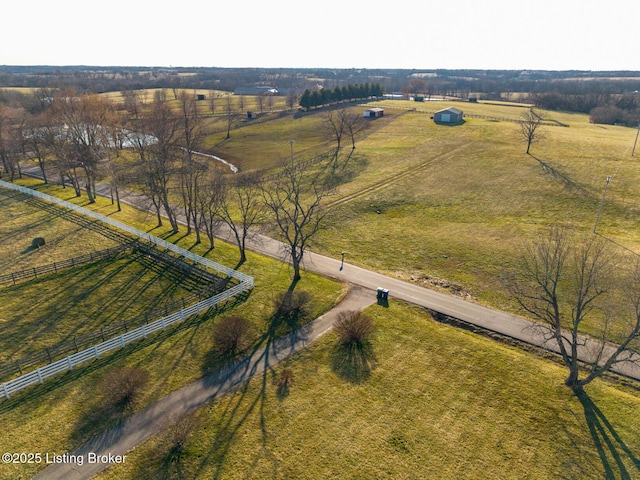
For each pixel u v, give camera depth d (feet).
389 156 292.40
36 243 172.55
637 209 191.42
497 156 273.75
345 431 87.04
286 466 79.05
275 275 152.76
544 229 180.14
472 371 104.42
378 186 239.30
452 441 85.10
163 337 116.16
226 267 156.56
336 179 257.96
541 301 134.21
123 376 94.32
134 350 110.22
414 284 147.64
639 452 82.48
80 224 197.77
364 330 114.32
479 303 135.95
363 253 171.22
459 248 170.40
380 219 202.49
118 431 84.94
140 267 157.99
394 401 94.99
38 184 269.44
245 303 134.00
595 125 405.80
